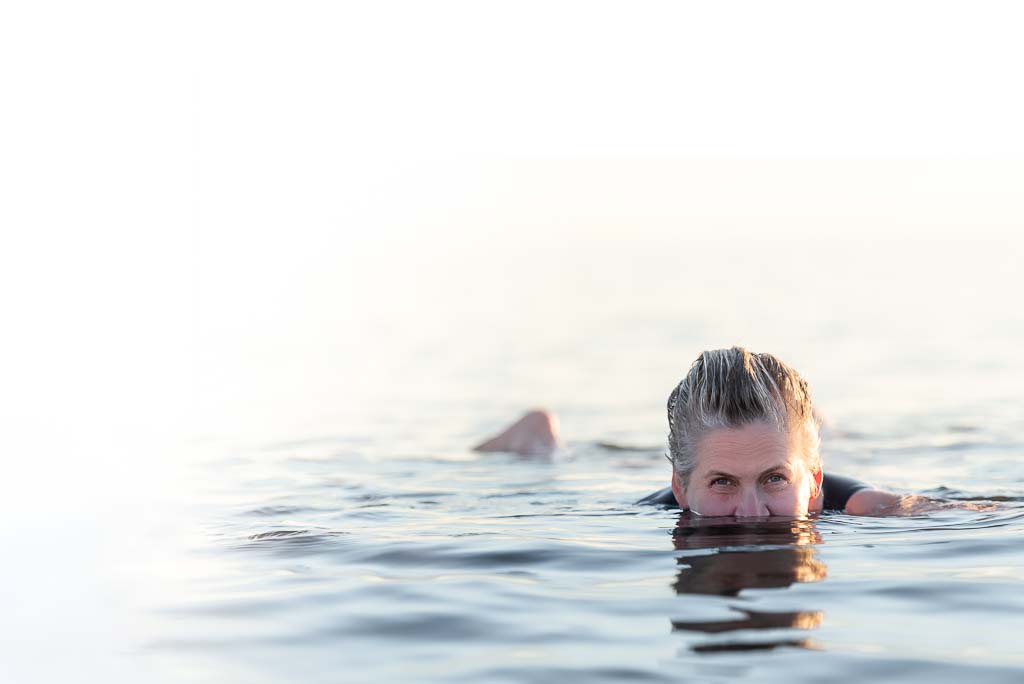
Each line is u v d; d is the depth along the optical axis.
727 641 2.92
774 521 4.37
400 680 2.72
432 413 10.80
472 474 6.80
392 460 7.53
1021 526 4.34
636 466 7.20
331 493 5.89
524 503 5.36
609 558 3.84
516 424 8.10
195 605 3.45
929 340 16.70
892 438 8.34
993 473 6.52
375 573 3.76
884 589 3.38
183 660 2.94
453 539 4.26
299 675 2.79
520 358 16.14
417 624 3.16
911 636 2.94
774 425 4.34
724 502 4.42
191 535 4.64
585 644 2.94
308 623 3.21
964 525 4.36
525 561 3.85
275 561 4.02
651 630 3.03
